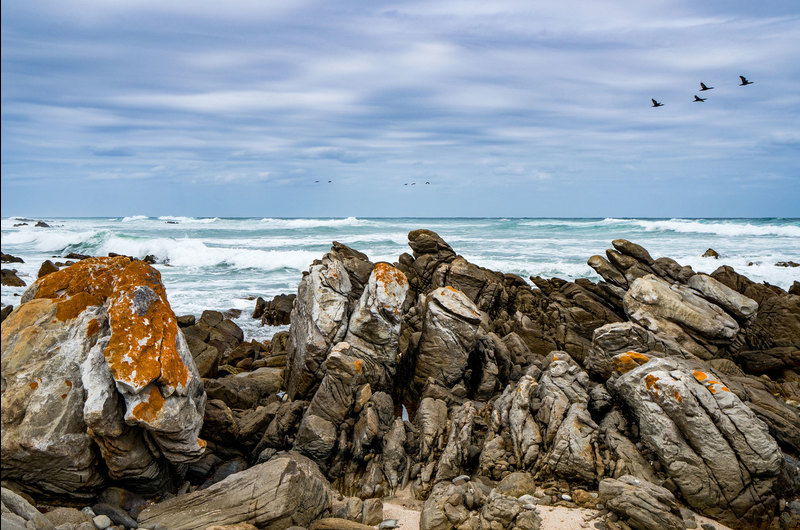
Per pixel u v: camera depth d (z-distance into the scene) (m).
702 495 11.43
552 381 13.99
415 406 16.77
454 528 10.49
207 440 13.13
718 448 11.48
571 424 12.59
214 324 24.48
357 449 12.91
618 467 11.83
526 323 21.16
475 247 56.59
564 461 12.08
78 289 11.35
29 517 8.38
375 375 15.82
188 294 34.69
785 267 42.09
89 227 95.81
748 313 20.31
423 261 25.38
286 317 27.89
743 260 46.34
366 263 22.23
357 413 13.93
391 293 15.83
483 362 16.97
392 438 13.04
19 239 68.31
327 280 16.56
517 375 17.31
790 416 14.24
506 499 10.74
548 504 11.38
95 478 10.19
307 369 15.85
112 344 10.00
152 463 10.61
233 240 68.12
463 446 12.86
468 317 16.11
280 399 16.94
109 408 9.76
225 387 15.68
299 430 13.16
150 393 9.94
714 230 70.00
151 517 9.83
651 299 19.08
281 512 9.58
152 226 100.50
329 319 15.83
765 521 11.16
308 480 10.42
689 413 11.74
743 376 17.48
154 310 11.10
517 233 75.12
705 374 12.51
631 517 10.50
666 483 11.75
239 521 9.60
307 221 117.44
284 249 58.94
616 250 23.98
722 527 11.05
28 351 10.07
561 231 77.12
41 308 10.61
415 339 17.83
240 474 10.14
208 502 9.88
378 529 10.52
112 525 9.76
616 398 13.61
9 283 37.19
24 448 9.29
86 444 9.86
